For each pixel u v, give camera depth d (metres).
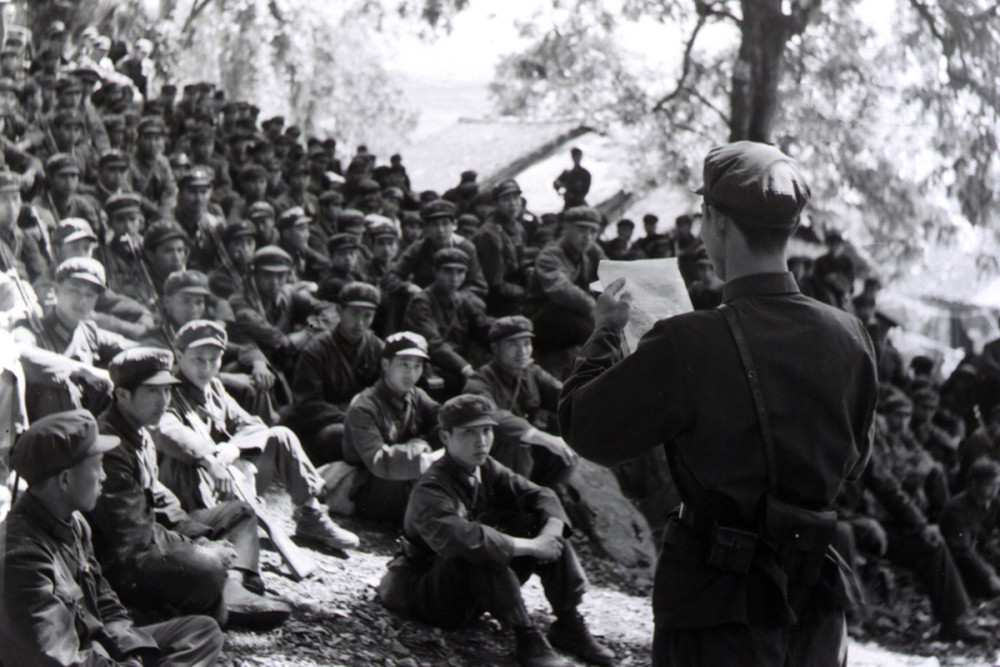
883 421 10.66
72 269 7.20
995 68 15.29
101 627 5.10
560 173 13.60
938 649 9.30
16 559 4.80
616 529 9.23
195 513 6.65
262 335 9.29
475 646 7.07
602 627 8.02
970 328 15.16
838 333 3.08
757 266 3.11
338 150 12.87
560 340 11.56
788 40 14.63
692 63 14.20
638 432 3.02
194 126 11.26
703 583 2.98
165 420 6.75
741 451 2.97
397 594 7.15
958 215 15.37
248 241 9.66
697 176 14.03
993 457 11.34
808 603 3.04
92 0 11.05
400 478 8.42
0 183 7.98
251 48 12.40
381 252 10.91
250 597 6.39
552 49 13.41
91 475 4.98
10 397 5.99
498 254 12.02
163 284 8.95
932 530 9.85
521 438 8.66
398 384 8.62
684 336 3.02
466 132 13.22
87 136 9.91
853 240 15.31
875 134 15.28
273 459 7.79
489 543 6.93
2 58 9.62
